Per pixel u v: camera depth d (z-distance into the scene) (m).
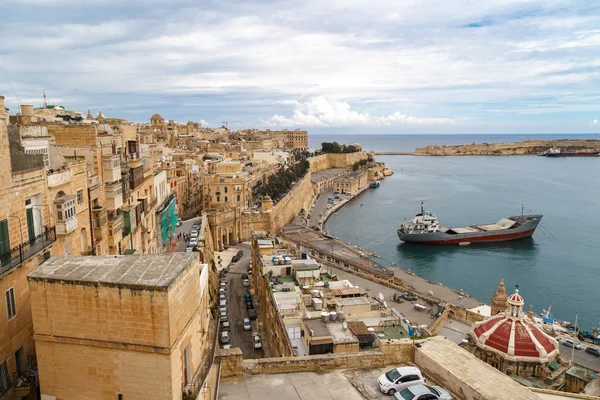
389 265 114.94
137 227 56.56
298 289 60.53
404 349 26.25
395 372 23.55
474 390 21.50
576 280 115.56
